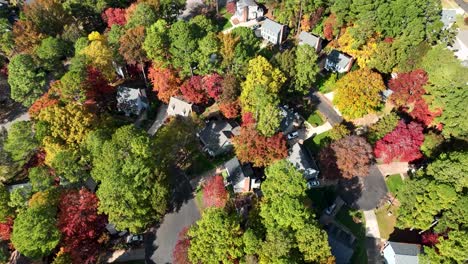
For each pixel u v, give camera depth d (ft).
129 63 309.01
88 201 205.57
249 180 239.30
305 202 202.69
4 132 259.19
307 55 268.82
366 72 262.06
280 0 375.86
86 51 291.79
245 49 283.59
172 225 236.22
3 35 326.85
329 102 306.14
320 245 179.22
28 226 187.11
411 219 215.51
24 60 288.71
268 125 240.32
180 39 273.75
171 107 289.12
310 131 284.61
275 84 261.24
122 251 225.15
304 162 247.70
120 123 290.97
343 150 228.43
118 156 209.77
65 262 193.57
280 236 177.99
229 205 223.71
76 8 369.71
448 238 197.67
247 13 383.65
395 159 261.24
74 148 229.04
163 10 355.36
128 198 203.62
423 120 260.62
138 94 294.25
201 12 401.08
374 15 293.84
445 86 244.22
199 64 285.64
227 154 271.08
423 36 283.79
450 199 197.98
